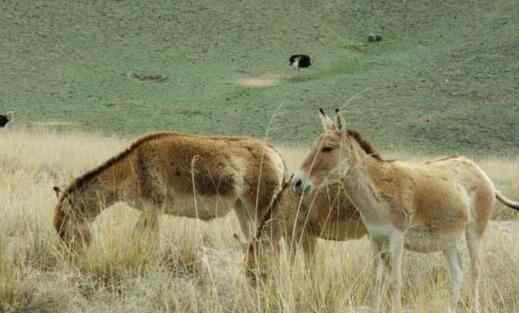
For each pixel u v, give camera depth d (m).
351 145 27.33
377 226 27.81
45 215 36.22
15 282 27.12
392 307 26.97
